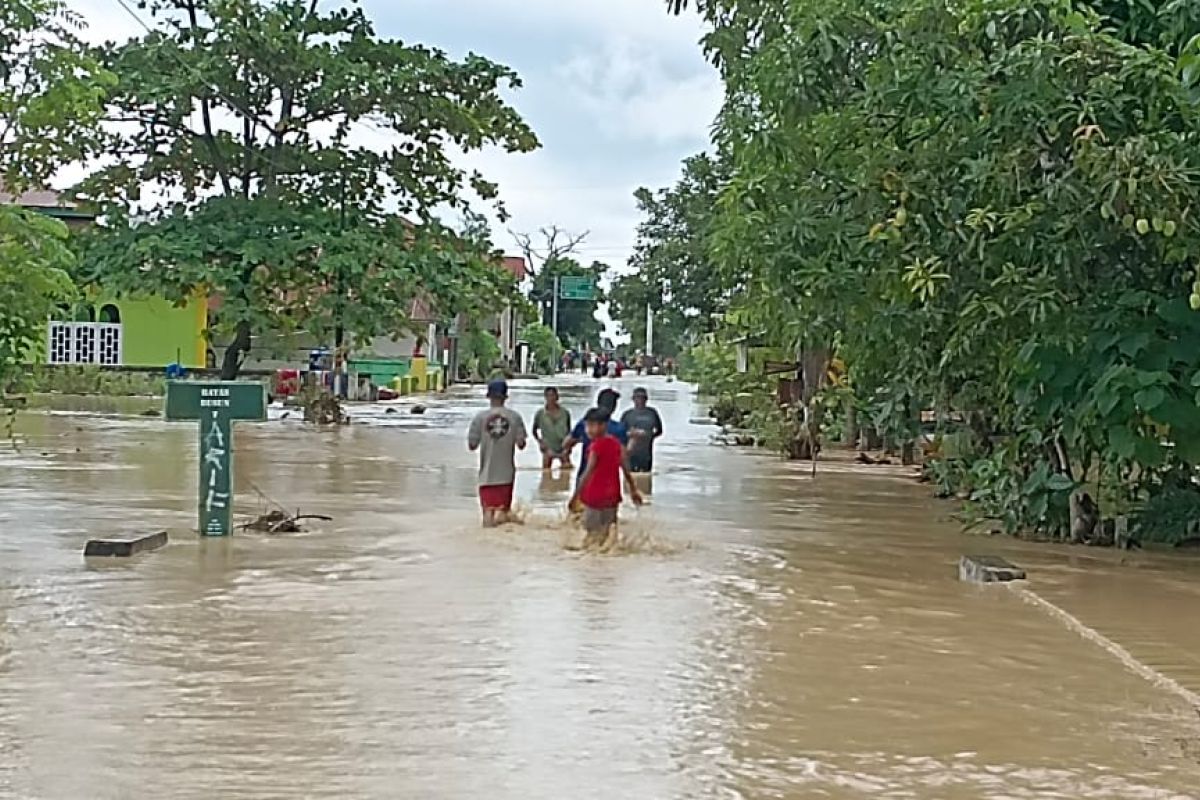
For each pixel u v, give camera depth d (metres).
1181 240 13.17
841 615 11.51
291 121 43.56
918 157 14.80
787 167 17.19
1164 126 13.45
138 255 40.34
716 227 23.84
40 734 7.68
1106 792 6.99
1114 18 15.46
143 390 49.94
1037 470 16.61
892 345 18.34
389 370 60.12
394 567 13.48
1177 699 8.91
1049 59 13.12
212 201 42.75
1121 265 14.78
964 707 8.62
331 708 8.28
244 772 7.05
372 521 16.88
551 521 16.92
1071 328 14.36
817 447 28.88
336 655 9.64
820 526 17.50
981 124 14.04
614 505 15.15
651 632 10.61
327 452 27.33
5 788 6.77
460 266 43.47
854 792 6.91
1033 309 14.05
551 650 9.90
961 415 21.42
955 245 14.92
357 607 11.39
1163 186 12.49
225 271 40.34
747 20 19.80
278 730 7.81
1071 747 7.78
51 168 31.20
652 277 56.16
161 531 14.94
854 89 15.88
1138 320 14.39
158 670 9.16
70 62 16.89
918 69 14.55
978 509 18.55
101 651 9.70
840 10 15.63
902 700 8.75
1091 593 12.81
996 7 13.88
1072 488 16.17
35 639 10.05
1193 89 13.22
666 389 70.81
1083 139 12.73
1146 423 14.27
